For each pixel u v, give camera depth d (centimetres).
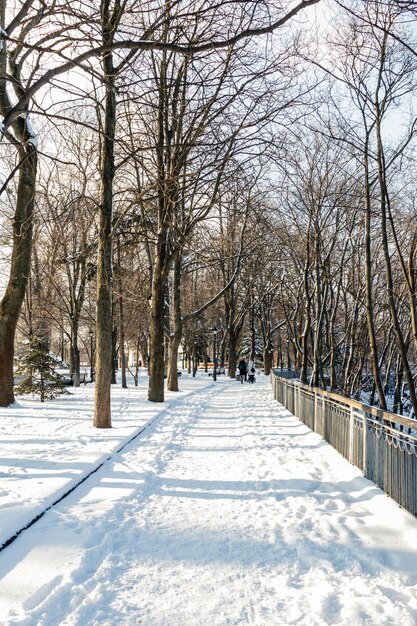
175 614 393
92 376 3766
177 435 1272
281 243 2558
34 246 2444
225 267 4084
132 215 2056
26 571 454
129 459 952
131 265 2936
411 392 1166
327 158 2073
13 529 534
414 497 590
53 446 1005
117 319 3609
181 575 464
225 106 1088
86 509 638
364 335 2831
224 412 1838
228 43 583
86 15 718
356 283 2598
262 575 464
